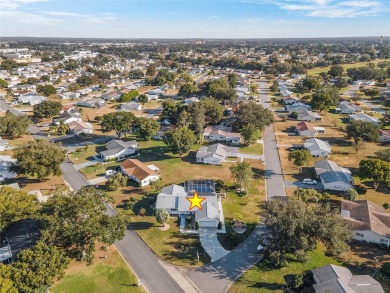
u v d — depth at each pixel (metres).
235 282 51.47
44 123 137.88
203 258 57.16
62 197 56.56
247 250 59.25
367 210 65.88
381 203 74.19
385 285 50.00
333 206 72.31
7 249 55.69
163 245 60.62
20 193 60.84
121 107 162.25
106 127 112.25
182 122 117.38
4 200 57.50
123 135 122.75
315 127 128.75
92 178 87.81
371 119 135.38
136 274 53.31
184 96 192.12
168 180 86.56
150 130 114.00
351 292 44.53
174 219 69.00
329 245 53.62
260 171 92.19
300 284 48.84
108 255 57.59
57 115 146.25
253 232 64.56
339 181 78.81
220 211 71.56
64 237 51.94
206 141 117.12
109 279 51.91
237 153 102.44
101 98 182.12
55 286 49.78
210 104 132.25
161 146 112.44
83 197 56.44
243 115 122.62
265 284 50.84
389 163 79.19
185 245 60.69
